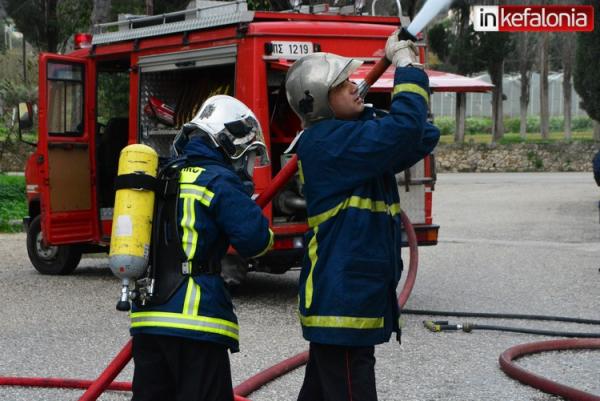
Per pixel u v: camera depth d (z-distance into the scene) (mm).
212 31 8867
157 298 3609
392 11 24438
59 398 5551
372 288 3518
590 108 25875
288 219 8680
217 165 3715
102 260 13070
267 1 15750
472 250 13211
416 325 7758
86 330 7621
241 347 6922
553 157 37750
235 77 8594
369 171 3508
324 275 3537
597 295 9250
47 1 24344
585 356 6621
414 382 5902
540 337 7312
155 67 9617
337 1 9938
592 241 14414
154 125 9938
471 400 5484
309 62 3658
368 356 3598
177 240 3611
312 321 3557
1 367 6383
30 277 10930
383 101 9156
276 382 5832
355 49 8875
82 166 10906
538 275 10641
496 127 45250
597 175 10391
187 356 3594
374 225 3584
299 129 9023
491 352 6754
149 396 3680
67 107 10773
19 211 19328
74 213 10789
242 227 3576
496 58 43312
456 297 9164
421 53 8906
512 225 17078
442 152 38656
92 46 10828
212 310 3592
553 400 5461
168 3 21969
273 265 8805
